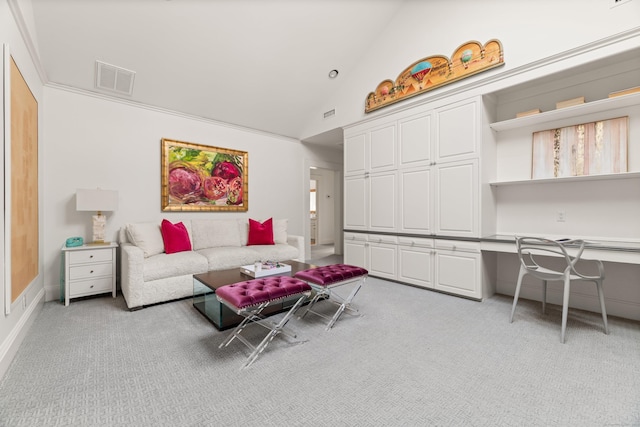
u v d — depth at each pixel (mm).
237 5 2955
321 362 1787
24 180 2197
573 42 2451
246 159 4664
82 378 1594
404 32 3668
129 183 3545
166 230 3334
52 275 3020
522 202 3082
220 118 4297
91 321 2408
